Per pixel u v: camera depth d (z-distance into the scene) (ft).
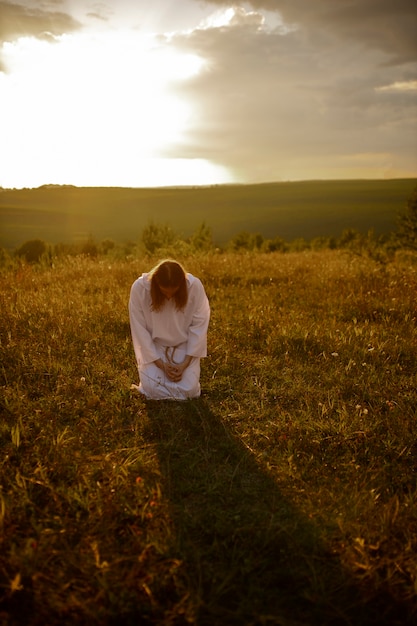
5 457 11.47
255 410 15.06
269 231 346.13
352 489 11.09
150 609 7.95
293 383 16.65
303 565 9.03
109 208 508.94
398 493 11.10
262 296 28.14
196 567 8.87
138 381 16.85
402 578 8.79
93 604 7.98
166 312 14.88
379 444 12.97
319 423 13.85
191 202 532.32
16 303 24.26
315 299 27.71
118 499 10.42
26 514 9.98
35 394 15.51
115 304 25.00
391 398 15.46
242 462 12.24
